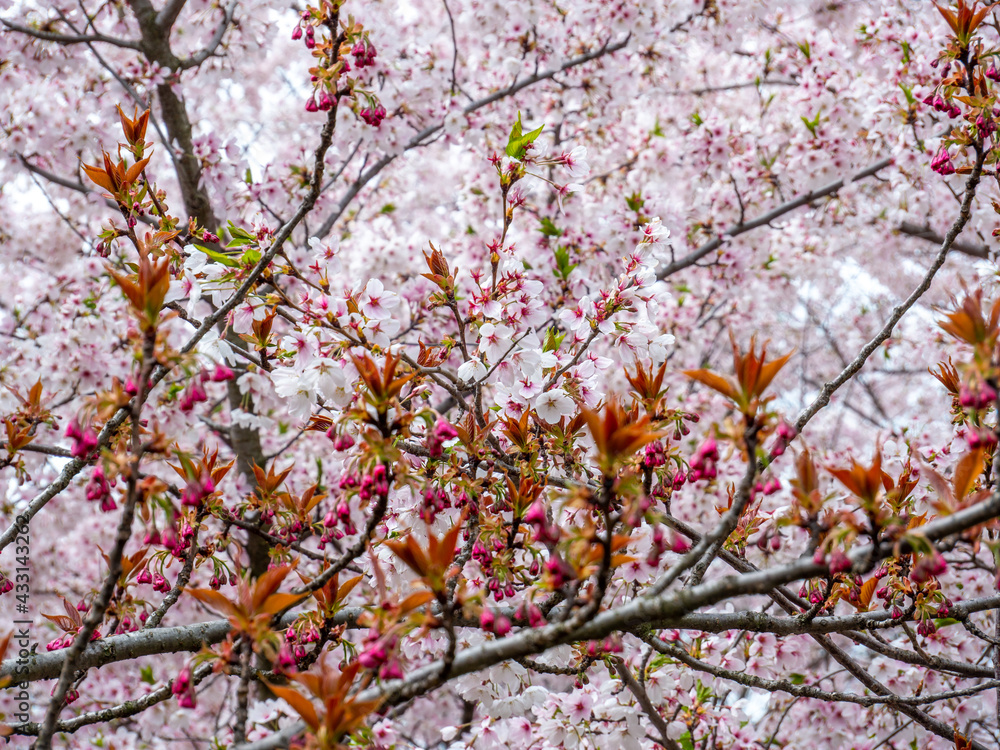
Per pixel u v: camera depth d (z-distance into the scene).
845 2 8.29
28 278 7.84
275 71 9.96
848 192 7.95
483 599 2.22
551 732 4.15
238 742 2.34
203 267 3.27
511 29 7.05
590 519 2.72
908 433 5.60
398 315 7.29
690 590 2.21
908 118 6.49
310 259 6.84
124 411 2.80
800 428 3.49
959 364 2.07
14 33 6.89
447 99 7.03
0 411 5.95
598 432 2.15
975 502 2.13
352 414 2.46
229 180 6.75
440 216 9.55
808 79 7.30
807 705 5.86
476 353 3.57
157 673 6.80
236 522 3.42
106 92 7.16
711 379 2.17
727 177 7.67
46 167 7.29
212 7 7.04
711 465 2.21
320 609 2.94
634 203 6.81
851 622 3.01
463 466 3.25
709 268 7.92
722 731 5.25
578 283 6.70
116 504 2.39
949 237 3.47
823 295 10.77
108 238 3.23
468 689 3.63
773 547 2.36
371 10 7.30
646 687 4.30
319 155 3.14
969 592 5.94
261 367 3.49
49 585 7.73
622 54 7.77
